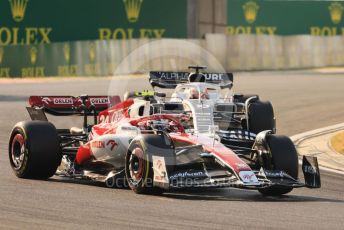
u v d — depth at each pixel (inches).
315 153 1967.3
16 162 1428.4
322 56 5915.4
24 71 4645.7
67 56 4800.7
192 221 1011.3
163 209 1099.9
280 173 1252.5
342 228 991.6
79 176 1396.4
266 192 1298.0
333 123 2559.1
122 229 951.0
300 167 1738.4
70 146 1553.9
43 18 5275.6
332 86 4030.5
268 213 1089.4
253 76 4849.9
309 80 4495.6
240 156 1321.4
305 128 2442.2
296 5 6796.3
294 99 3267.7
